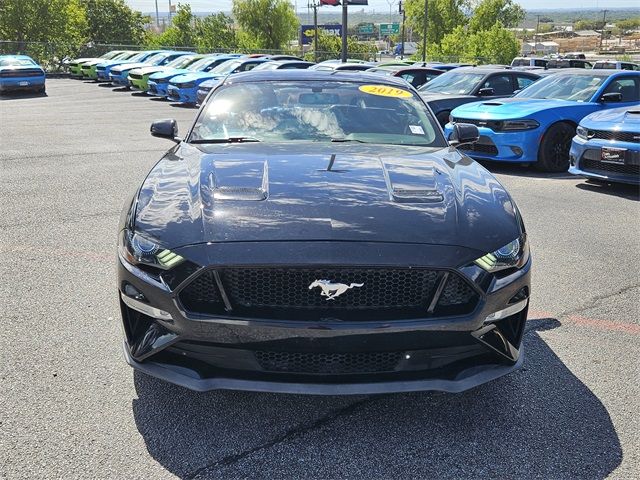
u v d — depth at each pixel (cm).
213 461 253
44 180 803
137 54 3081
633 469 251
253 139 396
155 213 286
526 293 286
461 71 1270
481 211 292
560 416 290
